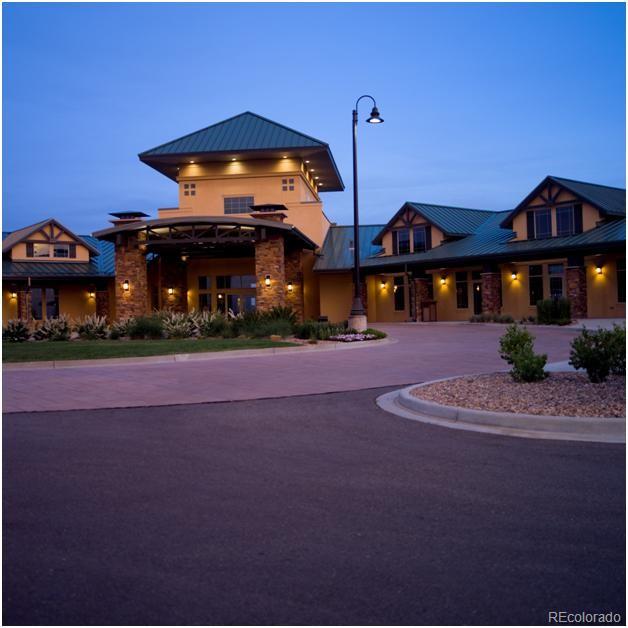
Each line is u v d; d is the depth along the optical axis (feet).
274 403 32.83
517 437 24.27
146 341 69.46
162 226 95.14
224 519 15.75
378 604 11.39
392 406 31.37
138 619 10.93
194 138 124.26
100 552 13.76
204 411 30.89
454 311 114.83
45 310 124.16
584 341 32.71
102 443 24.22
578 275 91.20
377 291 123.85
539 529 14.85
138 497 17.56
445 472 19.69
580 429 24.68
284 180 123.24
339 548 13.87
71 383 40.65
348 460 21.30
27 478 19.49
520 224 104.01
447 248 112.68
